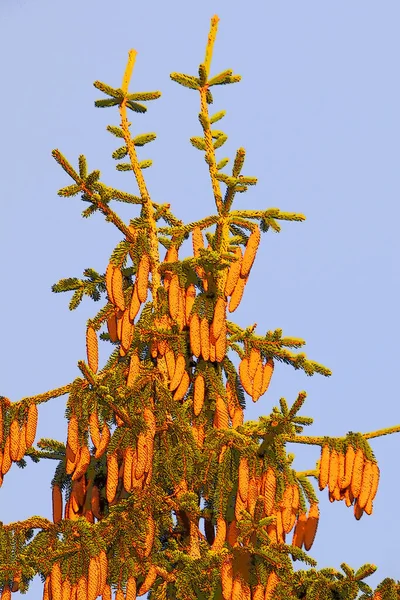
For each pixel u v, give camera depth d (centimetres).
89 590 3344
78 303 3841
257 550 3247
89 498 3762
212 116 3981
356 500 3550
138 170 3972
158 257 3894
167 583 3512
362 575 3372
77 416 3512
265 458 3450
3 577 3422
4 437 3606
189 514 3616
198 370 3747
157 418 3666
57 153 3681
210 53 4025
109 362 3766
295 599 3347
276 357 3703
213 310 3681
